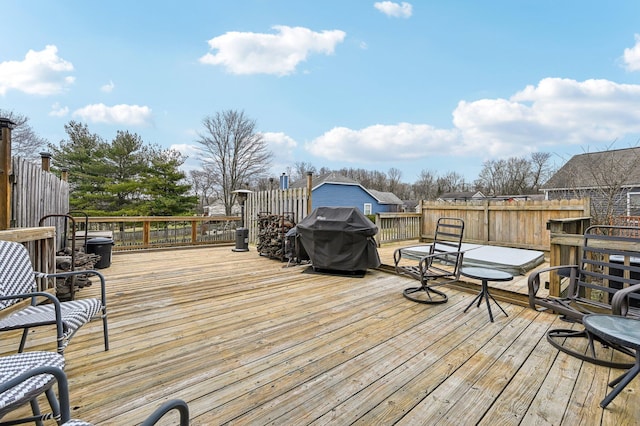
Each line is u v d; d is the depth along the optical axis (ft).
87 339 8.52
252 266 18.67
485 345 8.33
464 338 8.75
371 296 12.64
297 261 19.10
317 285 14.33
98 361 7.33
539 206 20.62
